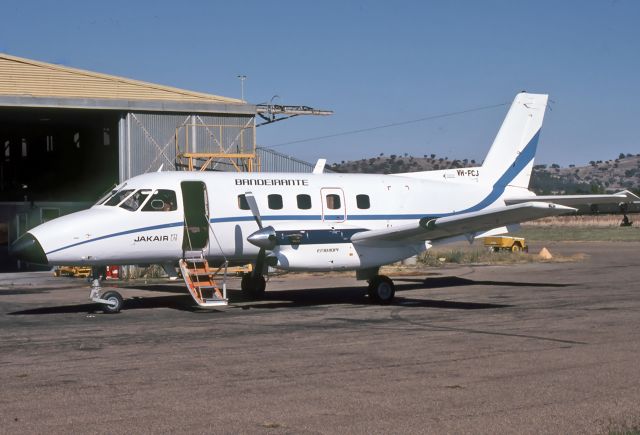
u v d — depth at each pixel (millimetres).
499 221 17938
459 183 22594
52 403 8273
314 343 12195
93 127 35906
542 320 14844
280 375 9656
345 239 18234
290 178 19891
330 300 19672
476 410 7902
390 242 18938
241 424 7445
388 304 18453
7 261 33469
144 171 28953
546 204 16516
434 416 7695
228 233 18625
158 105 28969
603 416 7660
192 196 18656
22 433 7168
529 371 9797
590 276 26562
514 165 23500
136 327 14414
